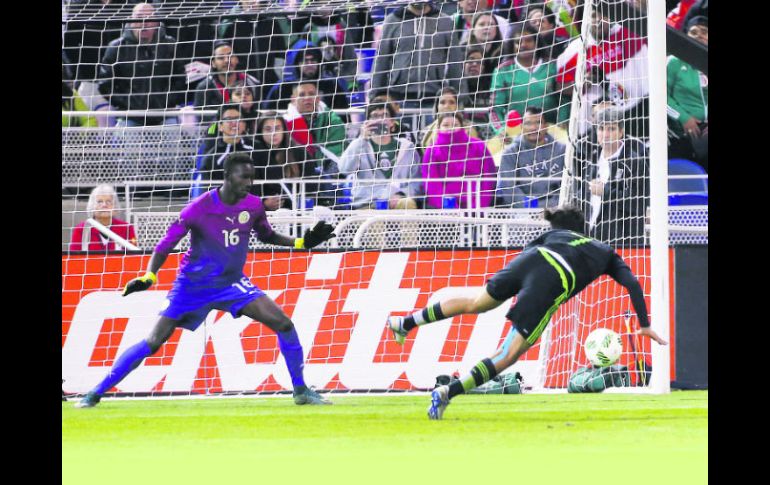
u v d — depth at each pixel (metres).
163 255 28.03
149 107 46.44
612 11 41.25
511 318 23.97
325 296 33.81
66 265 33.66
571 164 35.22
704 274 33.53
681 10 47.38
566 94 44.50
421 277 33.81
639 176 38.97
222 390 33.44
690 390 33.16
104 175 44.16
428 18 45.16
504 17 45.75
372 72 45.66
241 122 44.94
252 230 28.89
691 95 45.62
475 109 42.81
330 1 43.06
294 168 44.47
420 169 43.62
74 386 33.31
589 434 21.17
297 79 47.03
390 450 19.05
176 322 28.34
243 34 47.19
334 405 28.48
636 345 34.00
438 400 23.81
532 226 40.38
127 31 46.69
